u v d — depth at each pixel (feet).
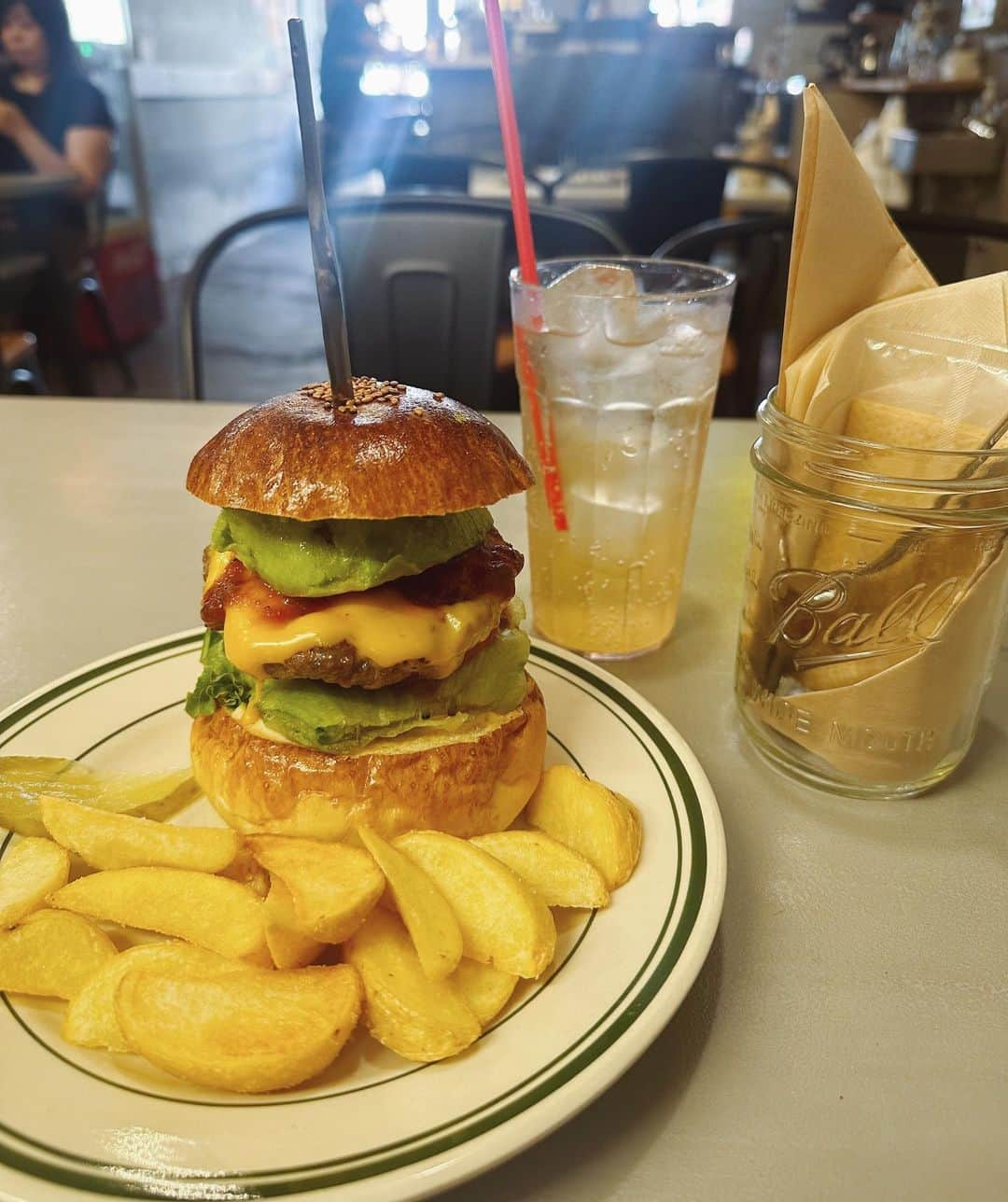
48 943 0.84
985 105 5.42
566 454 1.29
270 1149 0.69
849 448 0.94
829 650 1.04
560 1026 0.78
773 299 3.35
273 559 0.93
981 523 0.90
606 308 1.21
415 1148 0.68
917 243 3.93
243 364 6.45
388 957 0.82
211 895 0.88
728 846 1.03
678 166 4.80
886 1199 0.70
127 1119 0.72
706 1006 0.85
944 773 1.09
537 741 1.05
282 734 0.99
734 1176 0.71
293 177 12.42
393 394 0.98
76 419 2.26
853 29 7.07
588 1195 0.70
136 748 1.16
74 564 1.62
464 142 6.82
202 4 10.50
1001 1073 0.79
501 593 0.99
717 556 1.70
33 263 5.16
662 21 7.56
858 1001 0.86
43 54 5.69
